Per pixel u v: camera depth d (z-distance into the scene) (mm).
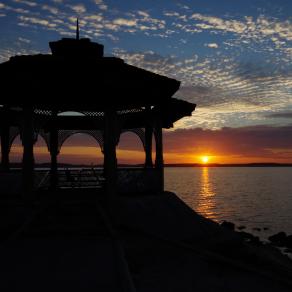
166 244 8914
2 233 9062
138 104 11070
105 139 10695
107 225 9211
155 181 12156
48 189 12820
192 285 6684
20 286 5473
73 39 10914
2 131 13969
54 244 7863
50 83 9805
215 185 142375
